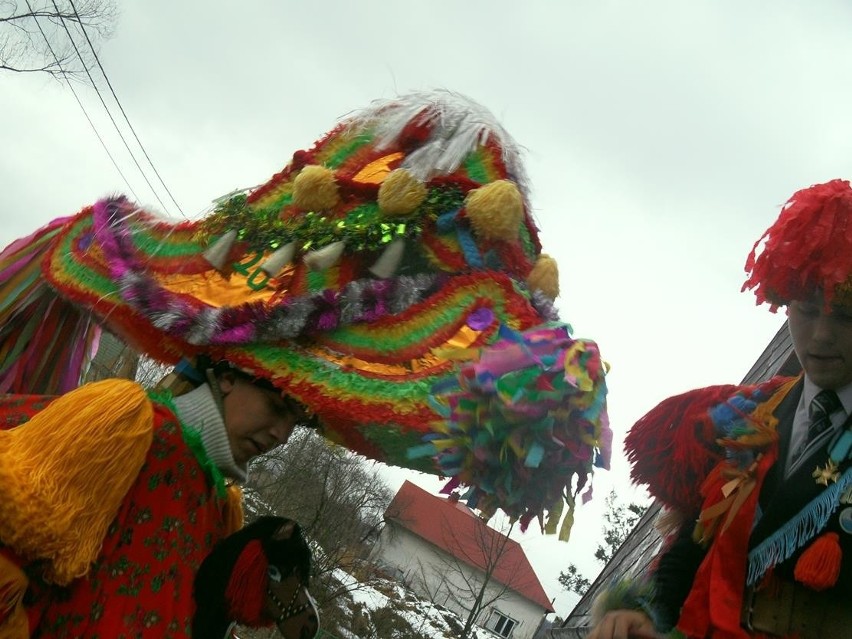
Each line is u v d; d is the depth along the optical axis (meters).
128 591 2.07
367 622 16.64
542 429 2.01
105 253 2.62
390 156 2.60
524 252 2.48
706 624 1.49
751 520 1.50
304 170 2.52
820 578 1.36
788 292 1.48
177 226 2.69
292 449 14.48
